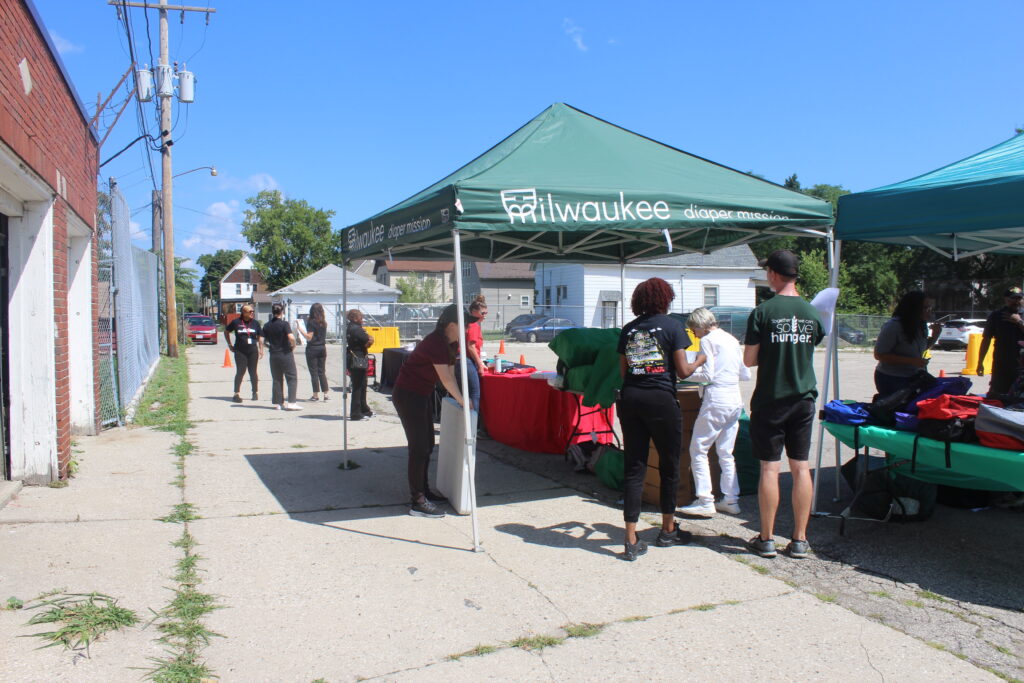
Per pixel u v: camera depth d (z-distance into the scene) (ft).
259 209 231.09
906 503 17.37
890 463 18.49
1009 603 12.96
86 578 13.35
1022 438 13.29
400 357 44.73
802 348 14.55
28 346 19.12
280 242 225.76
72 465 21.20
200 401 40.50
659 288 14.96
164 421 32.04
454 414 18.63
